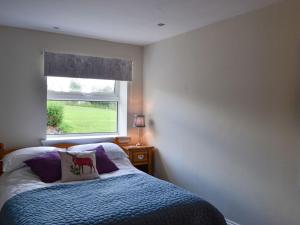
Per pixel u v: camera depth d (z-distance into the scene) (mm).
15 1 2494
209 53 3145
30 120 3480
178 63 3609
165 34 3596
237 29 2811
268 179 2539
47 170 2859
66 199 2213
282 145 2420
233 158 2875
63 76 3643
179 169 3623
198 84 3301
